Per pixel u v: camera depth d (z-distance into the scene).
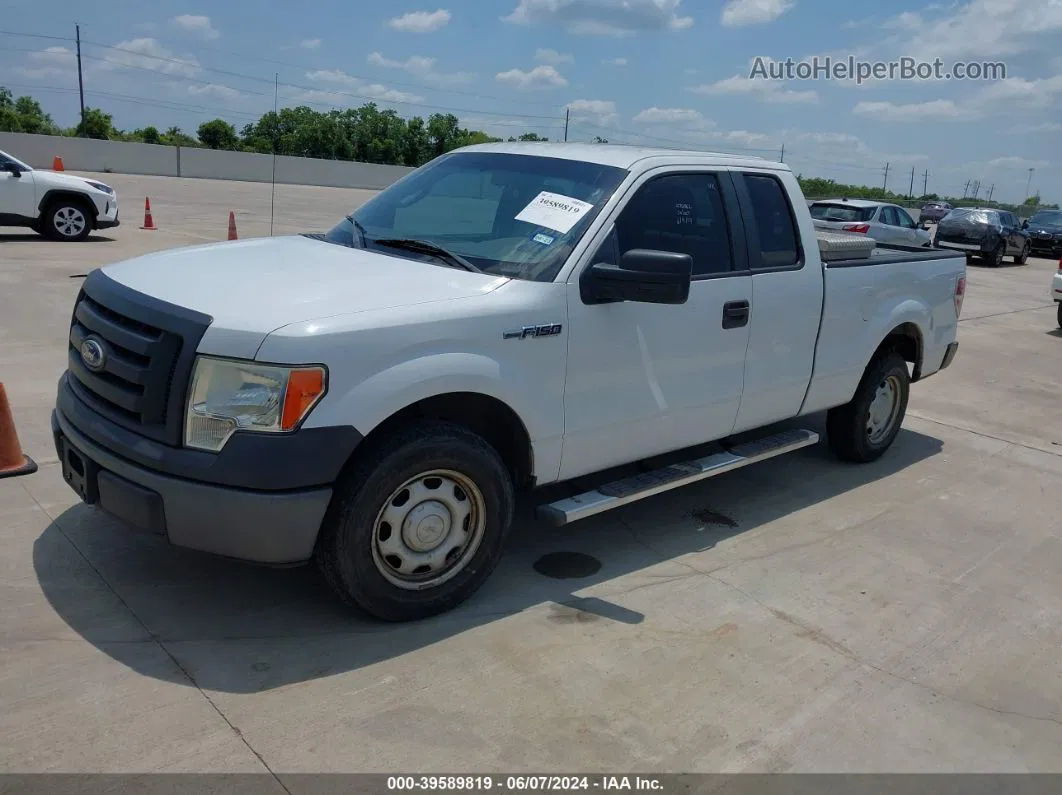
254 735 2.96
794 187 5.20
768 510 5.39
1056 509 5.77
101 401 3.60
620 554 4.61
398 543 3.60
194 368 3.23
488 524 3.84
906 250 6.88
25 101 72.38
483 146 5.01
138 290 3.56
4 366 7.06
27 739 2.85
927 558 4.86
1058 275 13.08
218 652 3.43
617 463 4.41
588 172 4.36
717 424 4.86
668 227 4.41
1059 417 8.20
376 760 2.89
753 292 4.79
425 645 3.59
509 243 4.10
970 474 6.37
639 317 4.20
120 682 3.19
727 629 3.93
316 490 3.27
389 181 47.34
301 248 4.31
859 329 5.64
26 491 4.73
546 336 3.84
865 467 6.36
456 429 3.65
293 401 3.18
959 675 3.72
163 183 35.69
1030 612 4.32
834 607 4.22
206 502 3.20
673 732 3.17
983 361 10.55
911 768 3.10
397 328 3.39
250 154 42.81
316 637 3.58
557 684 3.40
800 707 3.39
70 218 15.03
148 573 3.99
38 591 3.77
